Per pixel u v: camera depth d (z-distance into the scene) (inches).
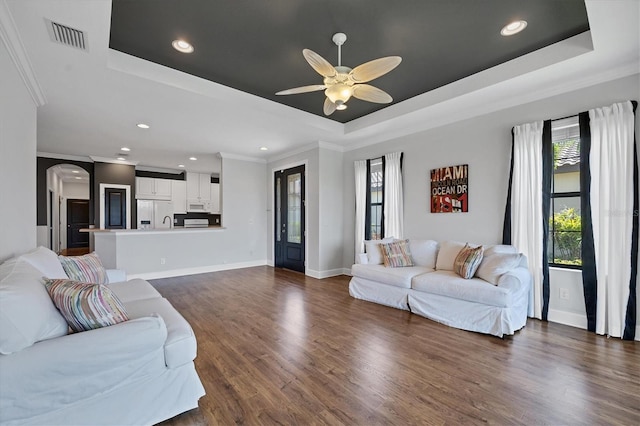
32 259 79.1
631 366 87.5
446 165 163.2
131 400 59.7
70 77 110.1
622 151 107.4
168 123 163.9
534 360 92.0
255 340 107.3
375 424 64.4
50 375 50.8
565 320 121.6
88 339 55.2
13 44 84.4
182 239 228.2
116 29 95.2
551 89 124.7
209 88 130.1
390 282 146.3
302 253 234.5
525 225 131.4
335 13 89.4
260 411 68.6
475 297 115.6
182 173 329.7
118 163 267.9
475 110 148.9
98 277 109.0
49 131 177.0
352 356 95.4
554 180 127.7
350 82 93.3
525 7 87.7
